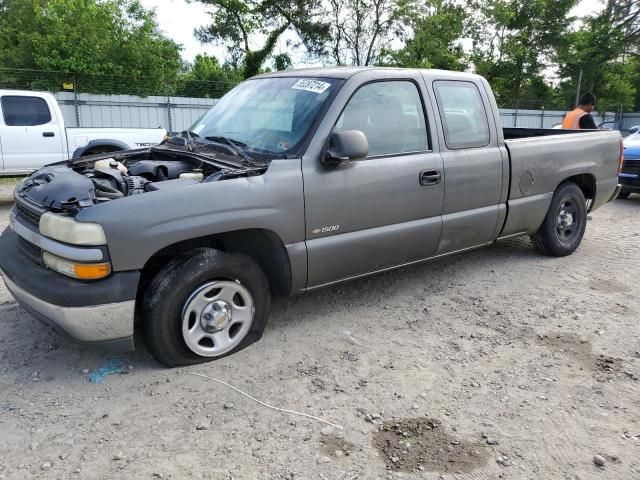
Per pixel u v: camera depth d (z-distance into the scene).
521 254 6.10
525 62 36.31
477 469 2.66
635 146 9.65
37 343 3.85
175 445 2.80
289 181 3.63
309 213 3.74
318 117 3.85
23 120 9.65
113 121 19.67
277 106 4.16
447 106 4.61
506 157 4.98
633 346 3.92
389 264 4.37
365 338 4.03
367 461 2.71
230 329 3.69
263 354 3.74
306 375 3.49
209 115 4.71
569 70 38.09
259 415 3.06
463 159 4.62
